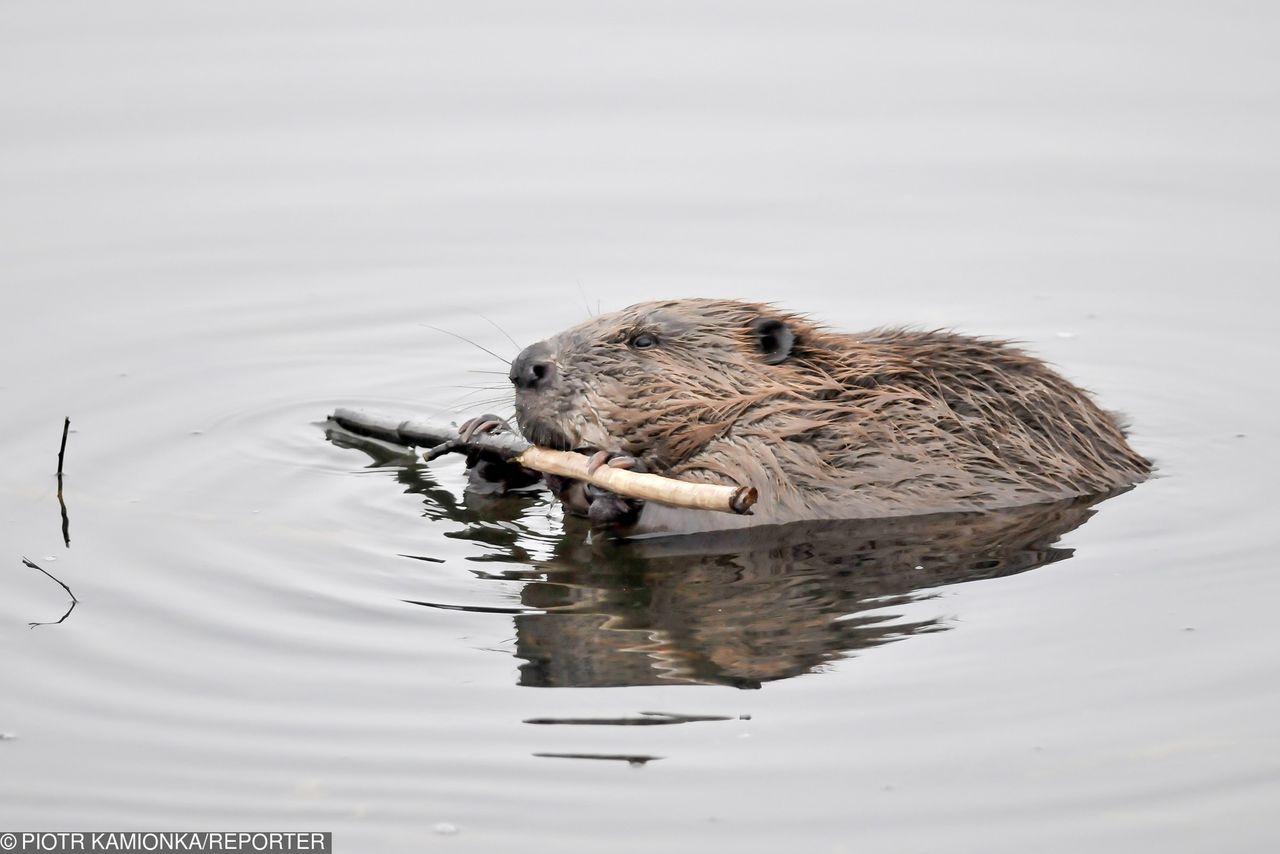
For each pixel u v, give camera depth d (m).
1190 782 19.73
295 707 21.62
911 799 19.44
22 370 35.16
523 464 28.30
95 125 48.00
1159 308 38.25
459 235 42.66
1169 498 28.42
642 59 52.75
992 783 19.73
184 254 41.53
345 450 31.77
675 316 28.95
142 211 43.69
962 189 44.56
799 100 49.88
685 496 25.70
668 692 21.86
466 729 21.02
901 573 25.55
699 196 44.53
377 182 45.56
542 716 21.30
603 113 49.25
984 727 20.86
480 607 24.55
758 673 22.31
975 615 23.95
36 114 48.47
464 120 48.91
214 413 33.41
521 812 19.33
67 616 24.23
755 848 18.61
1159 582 24.92
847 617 23.98
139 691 22.11
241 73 51.53
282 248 41.91
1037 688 21.75
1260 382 34.38
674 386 28.14
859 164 46.16
